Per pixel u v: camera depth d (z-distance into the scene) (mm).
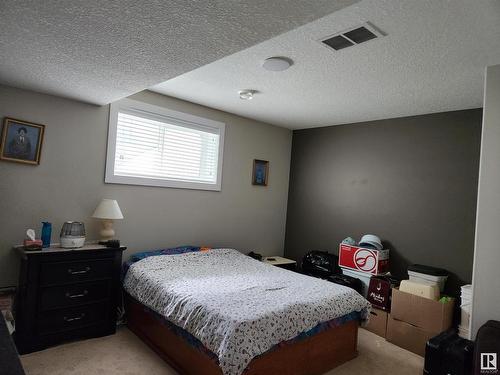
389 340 3141
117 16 1423
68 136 2895
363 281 3584
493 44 1940
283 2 1247
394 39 1950
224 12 1345
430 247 3412
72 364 2361
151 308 2568
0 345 870
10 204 2633
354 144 4168
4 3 1354
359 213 4051
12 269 2643
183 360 2312
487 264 2215
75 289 2648
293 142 4871
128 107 3240
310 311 2289
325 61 2334
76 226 2752
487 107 2246
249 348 1848
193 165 3830
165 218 3566
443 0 1535
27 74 2258
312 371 2367
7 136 2586
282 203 4828
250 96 3240
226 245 4160
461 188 3232
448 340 2383
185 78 2898
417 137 3592
